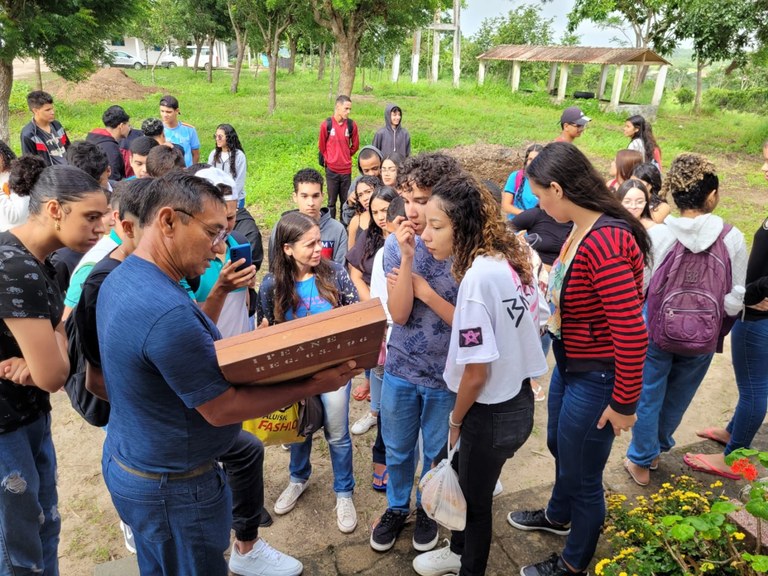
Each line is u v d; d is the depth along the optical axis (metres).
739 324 3.28
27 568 2.35
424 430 2.87
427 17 17.55
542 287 2.95
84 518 3.29
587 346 2.32
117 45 44.81
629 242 2.15
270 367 1.71
